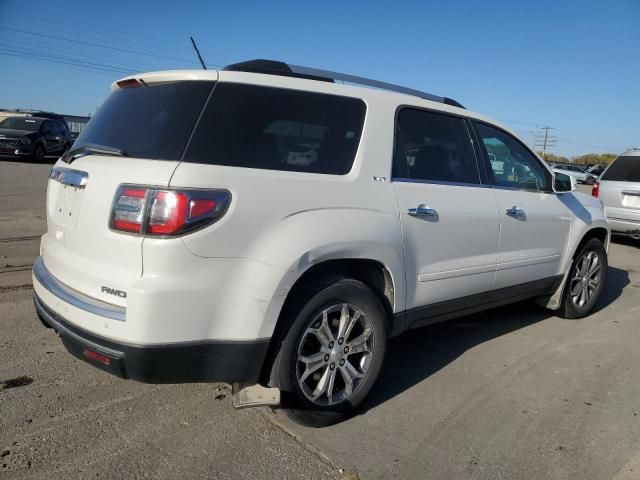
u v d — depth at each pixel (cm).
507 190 429
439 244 364
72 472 263
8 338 413
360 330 326
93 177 275
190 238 250
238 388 289
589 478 279
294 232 279
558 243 489
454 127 397
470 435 316
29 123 2077
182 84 287
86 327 262
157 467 272
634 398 370
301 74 323
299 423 313
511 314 554
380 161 332
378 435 312
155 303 246
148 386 355
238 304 265
